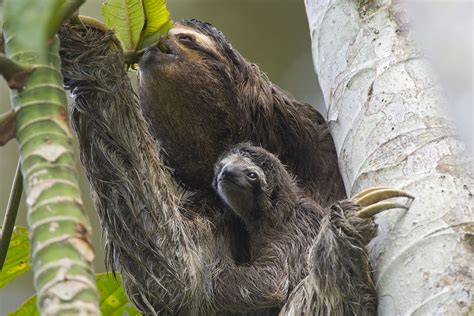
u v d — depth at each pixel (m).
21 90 5.41
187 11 21.72
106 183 10.62
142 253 10.95
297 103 14.41
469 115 8.56
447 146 8.14
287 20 21.84
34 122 5.32
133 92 10.54
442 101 8.63
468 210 7.57
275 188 12.30
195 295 11.56
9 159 19.94
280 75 21.80
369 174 8.55
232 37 21.75
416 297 7.29
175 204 11.73
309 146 13.84
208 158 13.12
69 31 9.66
